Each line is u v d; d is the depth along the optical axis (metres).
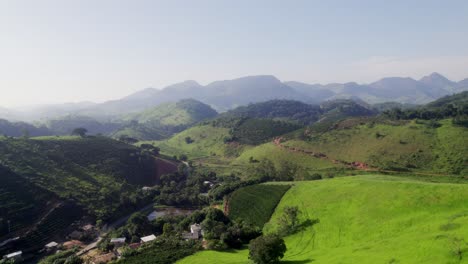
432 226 71.62
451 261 52.75
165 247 102.44
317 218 105.81
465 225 65.06
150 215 161.12
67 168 186.25
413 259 57.47
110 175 199.50
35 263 111.62
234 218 128.50
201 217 127.94
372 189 108.75
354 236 86.81
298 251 88.56
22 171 161.25
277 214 122.62
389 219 87.81
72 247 122.31
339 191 118.81
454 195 84.81
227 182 193.50
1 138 195.75
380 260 61.41
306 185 141.88
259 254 77.56
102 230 141.38
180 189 198.38
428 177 173.00
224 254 94.12
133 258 94.25
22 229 127.31
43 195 148.88
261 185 154.38
